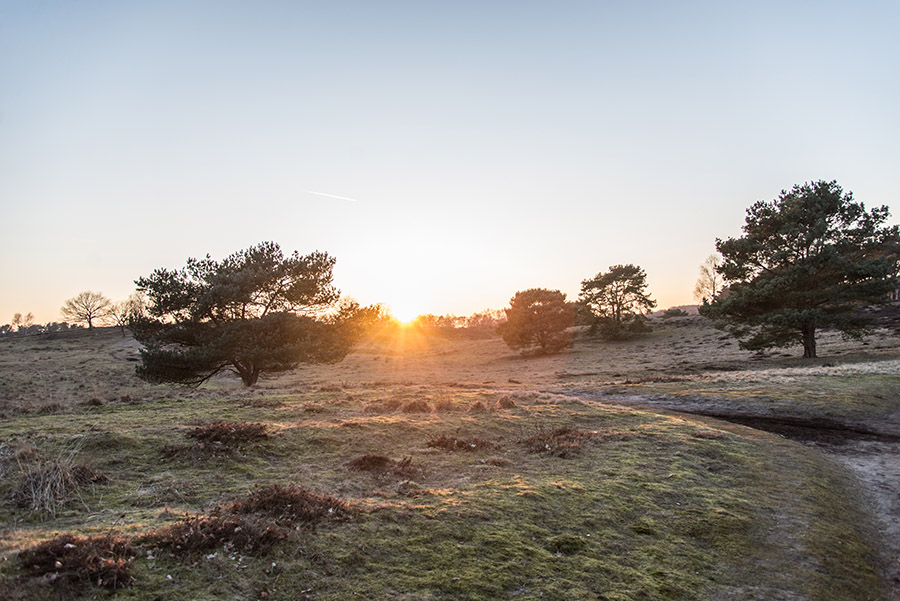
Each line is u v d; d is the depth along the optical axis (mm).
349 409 14836
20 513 6184
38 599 4227
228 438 9695
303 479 8164
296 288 29266
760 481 9484
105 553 4973
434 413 14102
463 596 5109
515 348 72000
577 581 5586
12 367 49594
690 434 12578
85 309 107188
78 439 9211
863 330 34938
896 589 6250
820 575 6250
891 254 40312
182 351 27656
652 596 5438
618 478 8953
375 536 6180
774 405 17578
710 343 59844
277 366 29109
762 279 35781
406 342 106750
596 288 77062
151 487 7477
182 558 5188
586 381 30953
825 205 35250
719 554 6578
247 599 4723
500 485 8320
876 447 12977
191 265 29016
